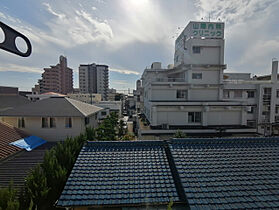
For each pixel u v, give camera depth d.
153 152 6.42
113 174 5.29
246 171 5.26
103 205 4.30
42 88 70.56
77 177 5.13
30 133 12.83
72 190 4.68
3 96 25.03
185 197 4.54
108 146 6.67
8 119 12.95
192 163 5.58
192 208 3.93
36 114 12.58
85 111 14.13
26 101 26.67
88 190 4.70
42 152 10.12
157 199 4.50
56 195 5.86
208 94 19.55
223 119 17.48
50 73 70.56
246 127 16.70
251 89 22.30
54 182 5.84
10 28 1.73
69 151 7.40
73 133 13.01
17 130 11.80
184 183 4.73
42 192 5.13
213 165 5.51
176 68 21.86
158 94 19.05
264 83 23.05
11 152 9.02
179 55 22.52
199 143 6.73
